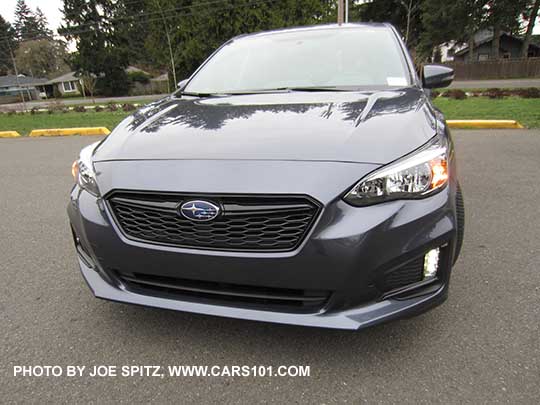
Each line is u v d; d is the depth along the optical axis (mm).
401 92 2432
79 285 2652
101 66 46688
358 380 1781
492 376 1766
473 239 3080
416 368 1829
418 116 2004
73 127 10547
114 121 11391
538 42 51062
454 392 1692
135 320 2254
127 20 47844
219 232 1676
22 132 10336
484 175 4688
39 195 4684
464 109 9641
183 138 1971
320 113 2088
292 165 1656
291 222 1618
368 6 46688
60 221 3826
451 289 2426
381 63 2828
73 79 58312
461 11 38438
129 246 1810
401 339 2012
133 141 2041
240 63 3125
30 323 2264
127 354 2000
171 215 1728
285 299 1728
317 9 26250
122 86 47906
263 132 1906
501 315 2170
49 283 2688
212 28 28891
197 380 1822
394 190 1645
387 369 1833
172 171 1758
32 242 3355
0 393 1784
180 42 29891
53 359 1983
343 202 1609
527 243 2982
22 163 6434
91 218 1888
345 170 1630
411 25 45688
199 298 1870
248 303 1809
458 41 43469
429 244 1683
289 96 2504
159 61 31328
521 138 6586
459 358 1877
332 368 1854
